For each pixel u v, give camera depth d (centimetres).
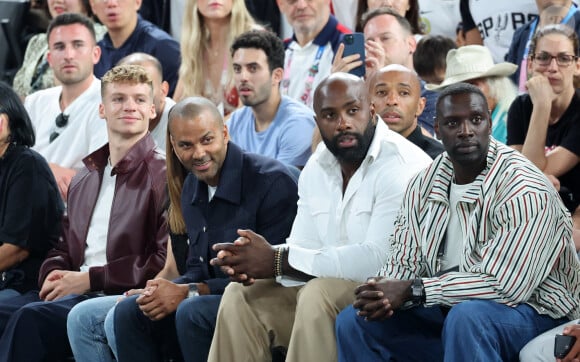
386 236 850
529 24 1243
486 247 769
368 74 1137
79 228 1078
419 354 802
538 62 1029
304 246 899
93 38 1302
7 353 1005
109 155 1083
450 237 806
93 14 1516
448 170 812
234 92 1309
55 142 1284
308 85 1277
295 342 820
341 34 1282
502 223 770
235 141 1197
